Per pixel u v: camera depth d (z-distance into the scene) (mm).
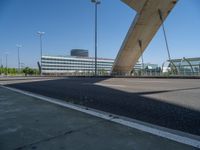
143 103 7383
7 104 7391
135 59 49000
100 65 110375
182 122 4809
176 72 33906
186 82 18000
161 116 5434
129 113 5945
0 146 3453
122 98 8695
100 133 3941
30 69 102938
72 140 3627
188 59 31953
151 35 41406
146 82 18969
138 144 3352
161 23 38219
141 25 38188
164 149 3135
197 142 3414
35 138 3777
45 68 95312
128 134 3850
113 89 12484
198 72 30719
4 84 20094
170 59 35188
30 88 14945
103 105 7305
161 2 33750
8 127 4477
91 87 14445
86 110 6148
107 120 4902
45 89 13836
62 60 101562
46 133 4031
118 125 4461
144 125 4477
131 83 17828
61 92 11742
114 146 3307
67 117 5258
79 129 4227
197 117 5203
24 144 3514
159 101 7664
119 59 47625
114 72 51250
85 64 110500
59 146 3385
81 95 10141
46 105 7098
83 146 3352
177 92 10242
